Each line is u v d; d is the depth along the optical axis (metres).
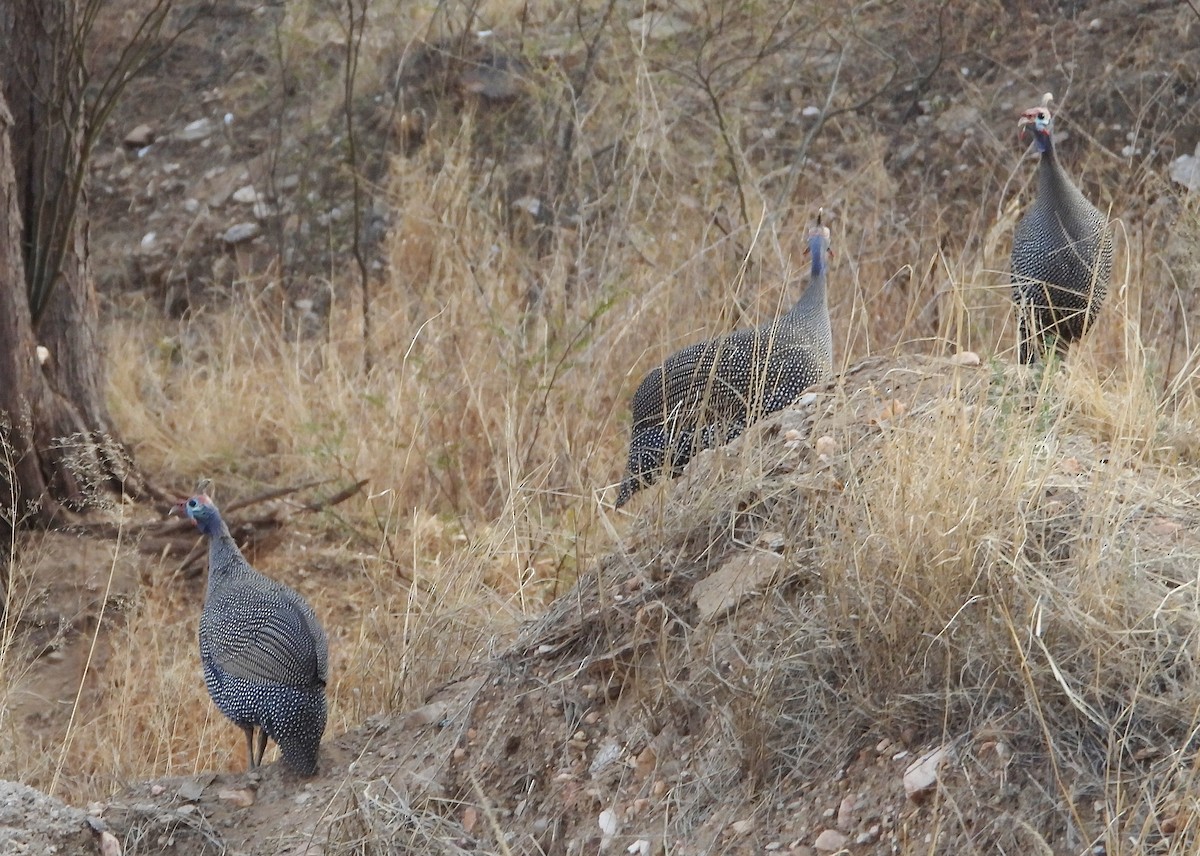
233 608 7.65
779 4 17.00
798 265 13.09
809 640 6.39
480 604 8.93
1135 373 7.59
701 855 6.05
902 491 6.33
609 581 7.57
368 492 12.30
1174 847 5.05
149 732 9.27
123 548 11.45
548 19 18.03
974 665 5.94
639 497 9.52
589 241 14.08
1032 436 6.75
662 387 8.90
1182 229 12.08
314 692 7.38
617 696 7.00
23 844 6.58
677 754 6.56
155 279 17.66
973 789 5.60
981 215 13.66
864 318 9.51
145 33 19.75
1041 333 9.18
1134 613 5.75
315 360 15.05
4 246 11.24
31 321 11.68
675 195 14.63
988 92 16.28
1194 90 15.26
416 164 16.78
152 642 10.31
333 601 11.13
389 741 7.52
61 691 10.02
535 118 17.06
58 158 11.91
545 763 6.87
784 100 16.86
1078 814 5.34
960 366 7.67
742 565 7.05
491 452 11.96
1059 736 5.59
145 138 19.23
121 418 14.31
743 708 6.29
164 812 7.08
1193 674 5.43
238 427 13.91
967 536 6.05
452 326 13.42
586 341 11.90
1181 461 7.20
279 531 12.15
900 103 16.59
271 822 7.12
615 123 16.05
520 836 6.59
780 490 7.14
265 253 17.44
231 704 7.50
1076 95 15.77
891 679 6.09
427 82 17.77
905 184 15.71
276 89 19.06
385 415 12.76
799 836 5.93
